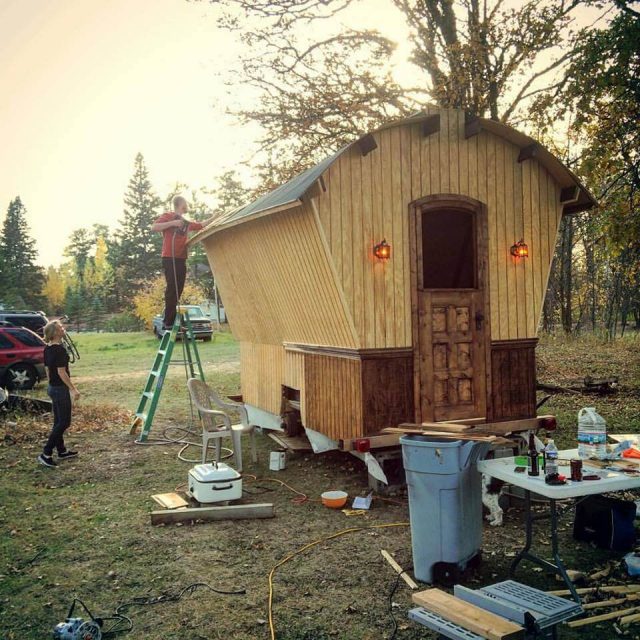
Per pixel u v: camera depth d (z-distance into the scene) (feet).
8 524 19.90
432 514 14.90
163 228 32.37
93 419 36.96
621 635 12.42
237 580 15.57
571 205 26.81
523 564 16.10
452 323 23.85
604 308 90.43
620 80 35.17
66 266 346.33
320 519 20.15
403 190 23.03
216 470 21.16
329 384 24.71
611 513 16.88
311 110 48.70
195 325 97.30
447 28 47.21
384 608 13.91
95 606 14.37
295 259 24.41
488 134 24.49
